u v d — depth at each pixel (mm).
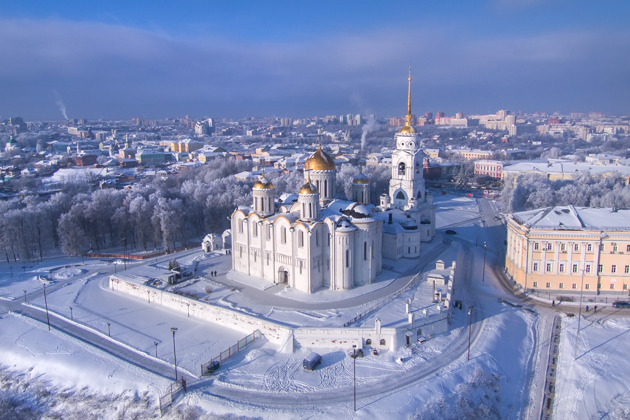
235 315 98125
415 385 76125
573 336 93812
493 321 98812
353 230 109250
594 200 191250
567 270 114062
